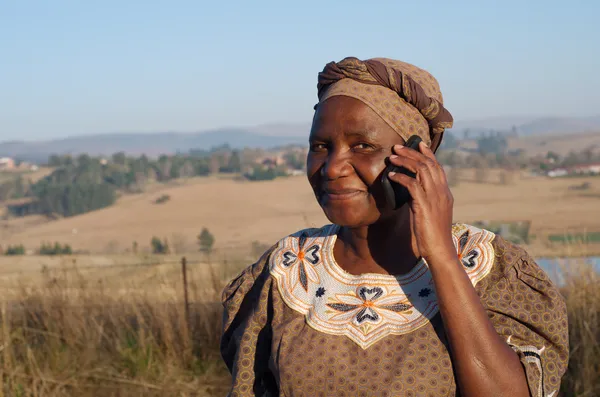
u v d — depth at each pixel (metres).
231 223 86.94
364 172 1.25
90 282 6.01
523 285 1.22
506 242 1.28
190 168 149.88
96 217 103.88
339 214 1.28
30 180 151.00
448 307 1.13
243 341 1.40
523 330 1.19
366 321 1.23
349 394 1.19
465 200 95.19
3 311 5.12
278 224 83.06
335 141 1.28
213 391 4.80
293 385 1.24
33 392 4.62
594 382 4.32
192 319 5.52
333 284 1.31
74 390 4.73
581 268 5.06
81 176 143.62
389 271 1.30
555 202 89.19
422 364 1.17
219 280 5.80
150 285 5.93
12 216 120.69
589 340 4.53
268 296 1.40
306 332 1.28
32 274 6.86
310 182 1.35
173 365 5.05
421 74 1.31
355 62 1.26
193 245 67.94
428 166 1.20
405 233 1.30
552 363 1.18
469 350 1.12
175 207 99.75
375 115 1.25
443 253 1.16
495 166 133.00
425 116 1.29
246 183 115.31
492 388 1.11
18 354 5.18
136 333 5.36
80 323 5.36
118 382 4.77
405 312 1.23
